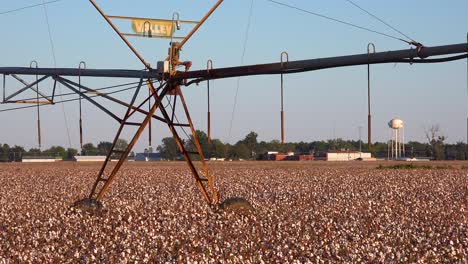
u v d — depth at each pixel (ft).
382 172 222.28
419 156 536.83
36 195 130.62
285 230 73.46
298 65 69.92
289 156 481.46
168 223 78.02
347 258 57.93
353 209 94.48
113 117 83.20
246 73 73.46
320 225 77.92
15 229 77.10
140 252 60.75
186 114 83.41
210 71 75.61
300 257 58.85
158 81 82.23
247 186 152.15
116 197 116.98
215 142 501.56
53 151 636.89
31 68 86.84
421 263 56.03
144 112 82.79
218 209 86.99
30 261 58.54
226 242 64.39
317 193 128.98
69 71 85.30
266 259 58.44
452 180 173.47
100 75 84.79
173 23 79.20
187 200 107.96
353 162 371.15
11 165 351.46
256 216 85.40
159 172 234.17
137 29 77.51
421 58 62.59
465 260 57.67
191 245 64.75
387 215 86.33
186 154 86.43
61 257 60.23
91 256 58.75
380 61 64.90
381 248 62.28
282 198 114.62
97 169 271.28
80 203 87.92
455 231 73.87
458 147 500.74
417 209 95.45
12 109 88.12
